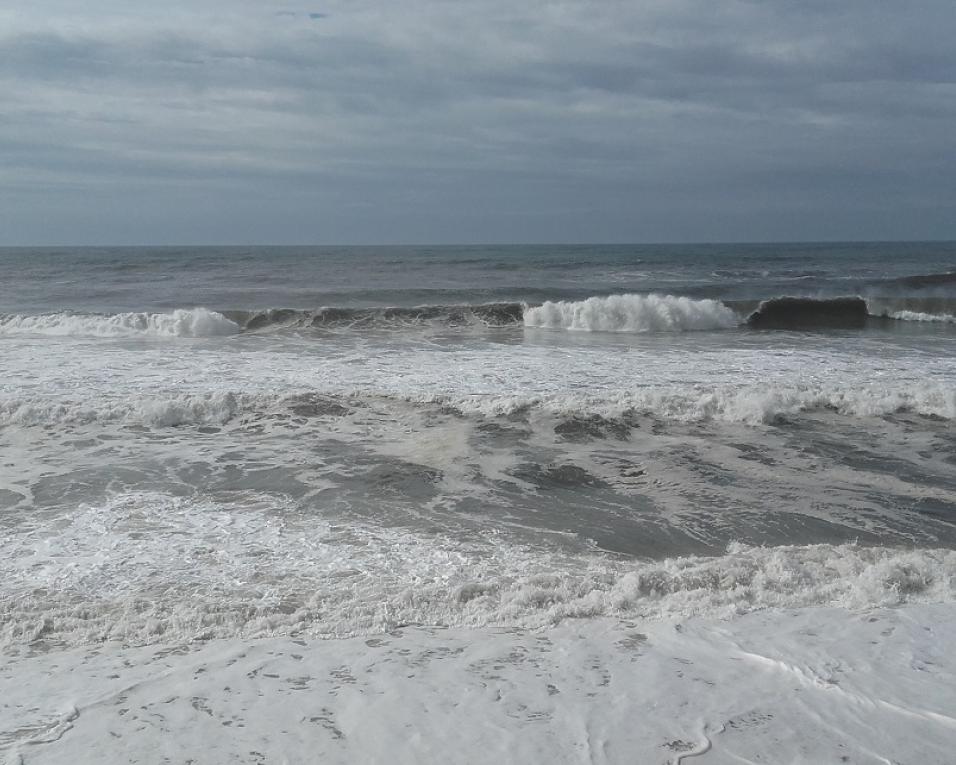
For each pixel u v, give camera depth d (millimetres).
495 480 7734
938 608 4629
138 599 5035
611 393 10602
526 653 4086
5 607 4906
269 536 6227
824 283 29109
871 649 4062
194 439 9062
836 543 6297
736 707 3480
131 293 26016
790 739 3219
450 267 41719
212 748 3154
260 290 26906
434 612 4758
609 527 6566
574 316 19984
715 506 7082
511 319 20531
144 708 3504
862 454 8578
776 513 6922
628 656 4023
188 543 6055
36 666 4027
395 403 10492
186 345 15781
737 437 9188
